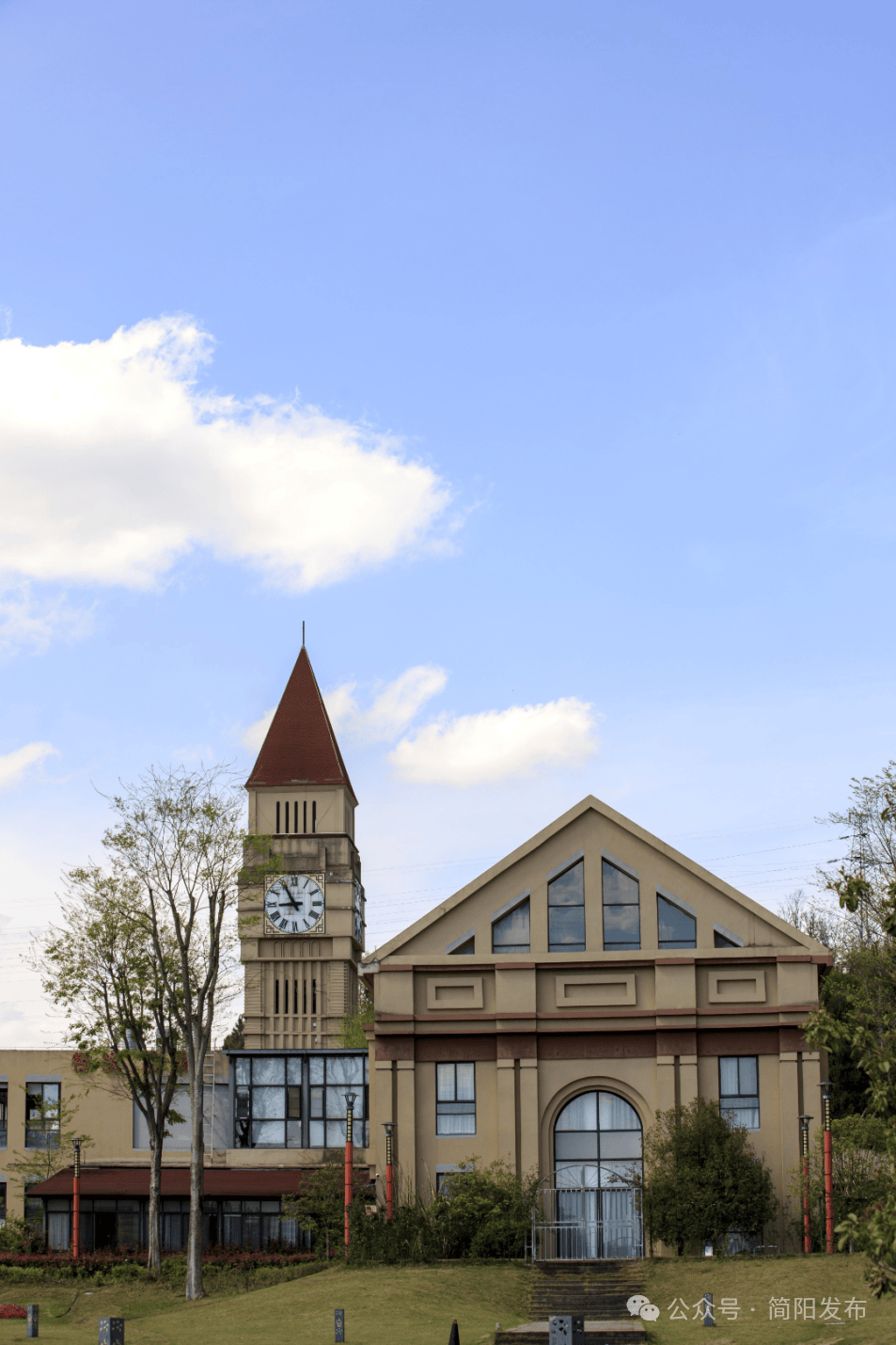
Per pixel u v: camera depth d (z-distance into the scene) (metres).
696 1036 44.75
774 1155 43.66
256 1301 37.94
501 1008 45.44
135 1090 51.94
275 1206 58.22
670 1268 38.62
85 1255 52.19
